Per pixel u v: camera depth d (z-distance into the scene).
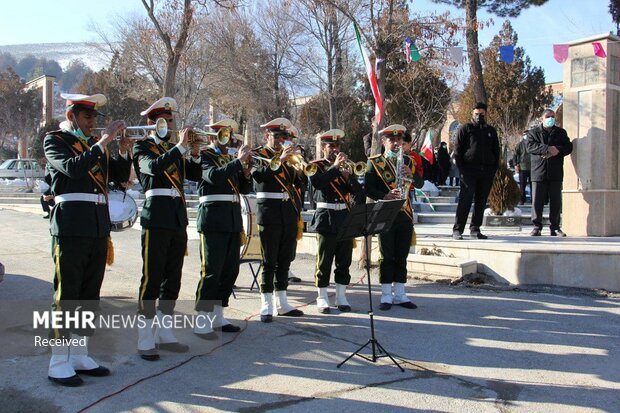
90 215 4.64
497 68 29.25
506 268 8.45
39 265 9.18
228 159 6.05
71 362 4.65
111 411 4.05
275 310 6.92
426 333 6.11
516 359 5.34
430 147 17.38
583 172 10.05
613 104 10.01
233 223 5.95
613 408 4.31
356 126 29.67
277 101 29.95
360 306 7.28
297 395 4.43
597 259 7.99
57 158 4.48
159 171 5.07
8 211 17.97
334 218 6.87
